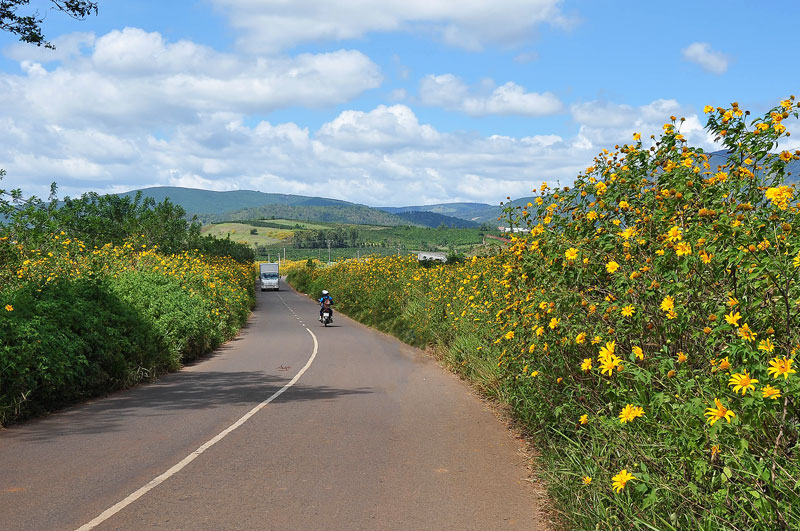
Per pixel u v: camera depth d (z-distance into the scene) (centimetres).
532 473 623
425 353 1842
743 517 340
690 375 420
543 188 679
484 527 484
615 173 618
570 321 582
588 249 575
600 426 506
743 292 413
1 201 1717
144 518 500
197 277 2467
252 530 476
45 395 959
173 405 1017
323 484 593
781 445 343
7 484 588
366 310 3256
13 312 1030
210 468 646
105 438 780
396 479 609
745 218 418
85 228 3356
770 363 335
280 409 980
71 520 494
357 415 931
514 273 738
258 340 2289
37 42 1315
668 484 378
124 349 1244
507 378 822
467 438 777
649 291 486
